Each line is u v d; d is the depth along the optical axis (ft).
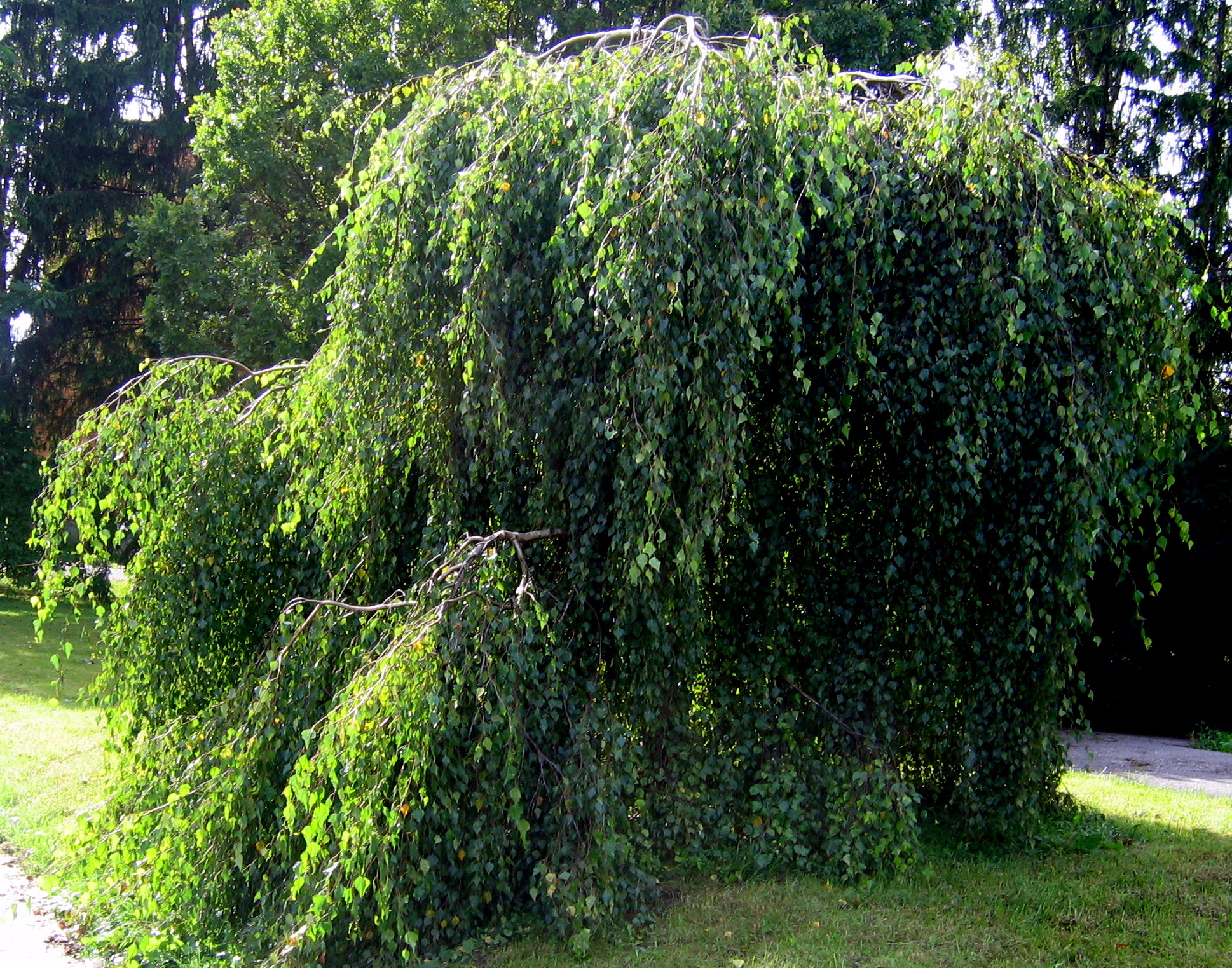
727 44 15.49
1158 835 18.28
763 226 13.03
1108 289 13.84
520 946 13.39
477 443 15.03
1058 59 46.09
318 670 13.73
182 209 40.32
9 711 29.04
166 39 58.44
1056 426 14.32
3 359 55.57
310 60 39.01
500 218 13.91
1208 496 36.09
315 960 12.19
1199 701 38.52
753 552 13.84
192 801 13.29
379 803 11.51
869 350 14.44
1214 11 43.24
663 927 13.87
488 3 41.22
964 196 14.35
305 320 36.73
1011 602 15.33
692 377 13.48
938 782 17.26
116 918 14.23
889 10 39.55
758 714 15.69
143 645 16.06
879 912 14.24
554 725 14.01
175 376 17.07
